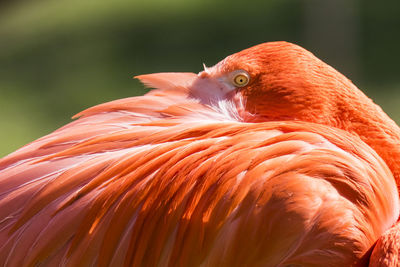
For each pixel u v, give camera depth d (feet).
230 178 13.00
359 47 25.30
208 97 13.34
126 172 13.07
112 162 13.08
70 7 34.06
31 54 29.01
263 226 12.98
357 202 13.02
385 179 13.11
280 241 12.98
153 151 13.08
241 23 28.58
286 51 13.35
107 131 13.19
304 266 13.01
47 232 13.03
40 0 35.73
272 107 13.33
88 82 25.48
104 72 26.18
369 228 13.03
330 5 25.29
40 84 26.00
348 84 13.35
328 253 13.00
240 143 13.05
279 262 13.00
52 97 24.72
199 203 13.00
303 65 13.34
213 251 12.99
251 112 13.34
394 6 28.76
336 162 13.03
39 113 23.57
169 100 13.30
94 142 13.14
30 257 13.03
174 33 28.89
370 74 23.82
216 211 12.99
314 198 12.99
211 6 31.22
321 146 13.07
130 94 24.04
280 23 27.86
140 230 13.01
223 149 13.05
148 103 13.28
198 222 13.00
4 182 13.11
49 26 32.04
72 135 13.19
